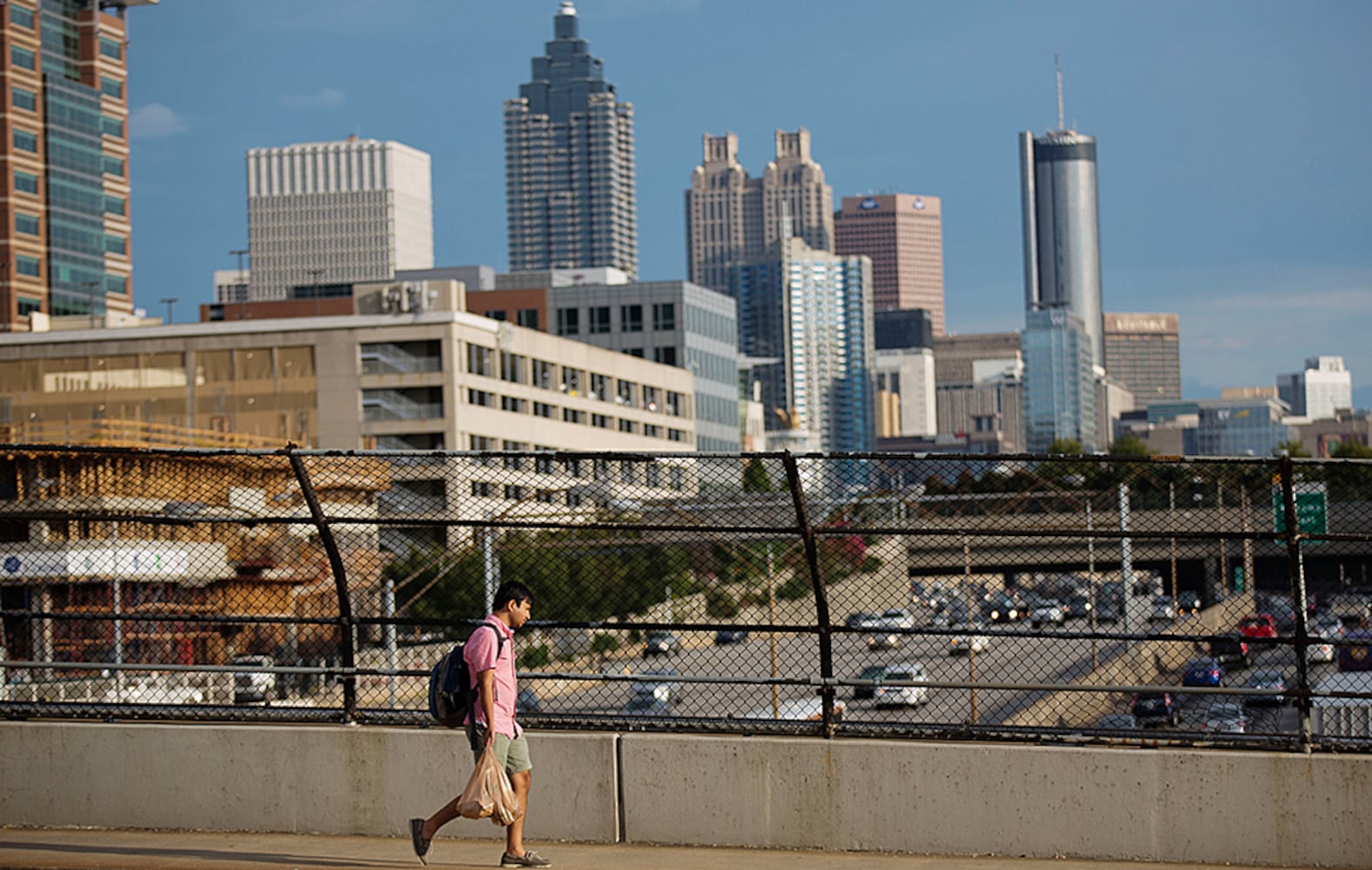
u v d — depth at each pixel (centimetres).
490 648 1606
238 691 2416
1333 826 1648
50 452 1867
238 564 2522
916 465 2114
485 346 13962
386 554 2344
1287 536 1689
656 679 1814
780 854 1747
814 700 2030
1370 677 1927
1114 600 3089
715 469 1948
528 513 1980
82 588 2392
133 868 1702
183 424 13362
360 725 1922
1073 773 1706
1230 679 2161
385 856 1759
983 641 2320
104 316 16612
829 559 2047
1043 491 2584
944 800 1733
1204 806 1677
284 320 13425
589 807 1825
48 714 2006
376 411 13288
